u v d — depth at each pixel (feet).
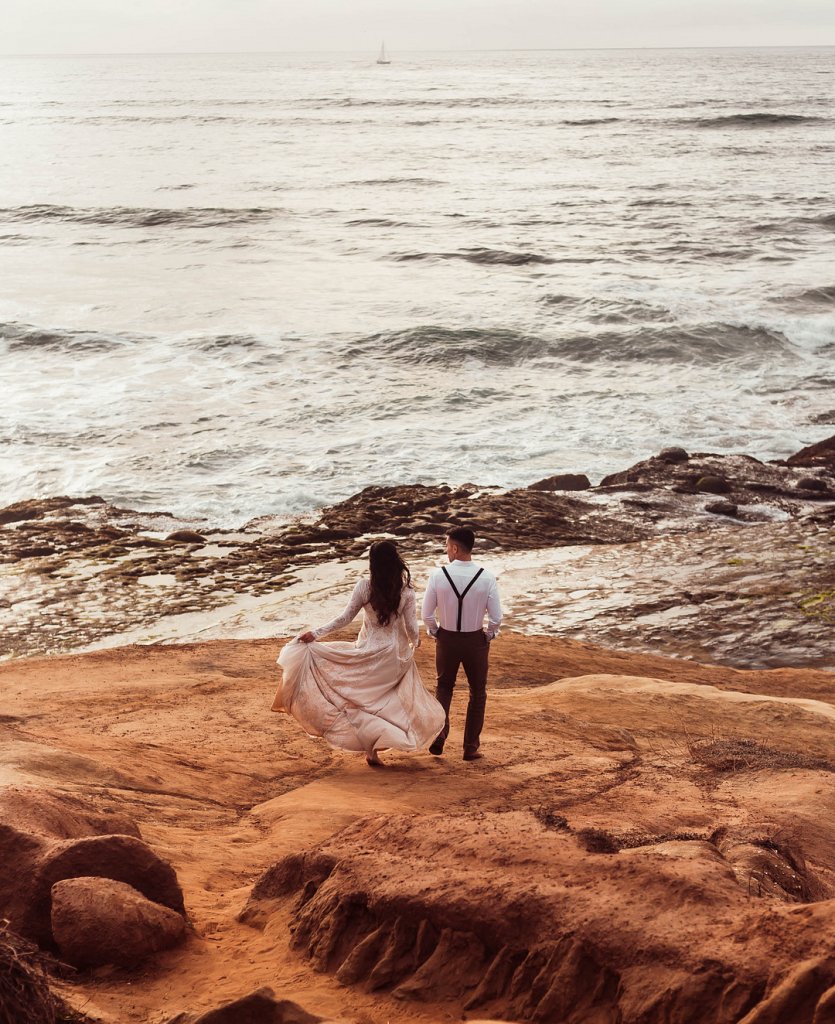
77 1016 10.43
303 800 20.74
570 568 59.67
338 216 190.60
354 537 64.44
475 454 80.12
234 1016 9.27
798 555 60.49
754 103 464.24
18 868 12.75
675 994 8.80
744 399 93.81
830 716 34.73
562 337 108.58
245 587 56.54
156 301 127.54
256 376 98.27
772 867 13.67
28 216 191.42
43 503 68.80
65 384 94.84
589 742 29.09
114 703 31.22
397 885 11.43
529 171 254.27
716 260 151.12
